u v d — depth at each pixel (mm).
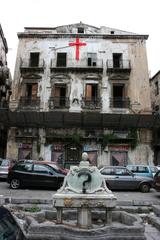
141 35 29781
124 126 26844
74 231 5832
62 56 29578
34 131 26969
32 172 16281
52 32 30859
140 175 18156
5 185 17891
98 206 6258
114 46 29609
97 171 6562
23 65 29109
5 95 30844
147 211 9922
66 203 6238
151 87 35500
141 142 26719
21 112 25359
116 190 17125
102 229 5879
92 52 29422
